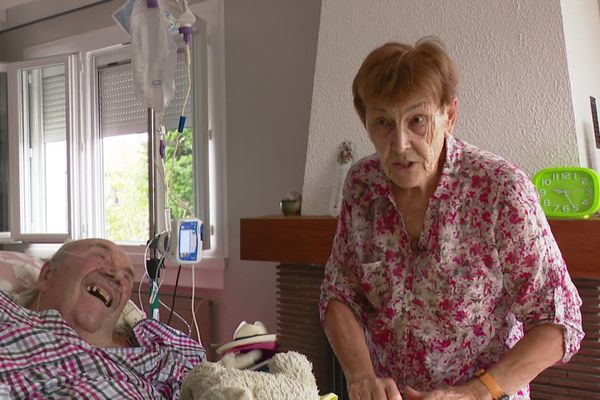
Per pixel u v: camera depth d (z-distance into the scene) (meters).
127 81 3.27
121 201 3.40
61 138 3.60
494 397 0.98
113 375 1.36
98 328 1.50
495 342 1.08
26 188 3.62
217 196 2.88
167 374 1.50
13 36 3.77
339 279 1.22
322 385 2.17
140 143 3.32
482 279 1.04
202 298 2.92
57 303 1.47
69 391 1.24
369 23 2.14
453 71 0.97
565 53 1.77
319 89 2.24
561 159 1.77
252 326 1.91
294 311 2.23
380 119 0.99
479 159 1.05
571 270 1.61
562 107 1.77
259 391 0.89
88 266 1.49
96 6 3.36
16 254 1.79
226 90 2.84
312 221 2.05
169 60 1.78
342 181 2.11
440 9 1.99
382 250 1.13
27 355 1.28
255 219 2.20
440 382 1.11
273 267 2.69
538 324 1.01
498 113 1.87
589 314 1.64
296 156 2.62
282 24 2.64
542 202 1.71
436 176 1.07
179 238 1.76
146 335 1.61
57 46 3.54
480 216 1.03
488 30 1.89
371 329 1.19
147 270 1.75
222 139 2.86
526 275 1.00
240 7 2.77
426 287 1.08
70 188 3.39
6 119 3.75
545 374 1.71
